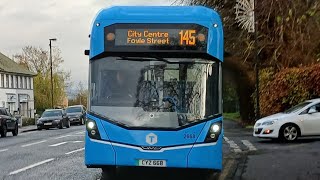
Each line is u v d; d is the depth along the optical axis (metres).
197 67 9.07
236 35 25.31
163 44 9.12
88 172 11.27
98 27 9.20
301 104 17.62
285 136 17.00
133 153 8.75
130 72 9.09
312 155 13.01
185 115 8.84
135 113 8.91
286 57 21.91
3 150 17.31
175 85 9.01
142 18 9.16
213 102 8.95
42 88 76.94
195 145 8.73
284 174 10.13
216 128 8.82
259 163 11.83
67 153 15.84
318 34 10.80
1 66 67.00
